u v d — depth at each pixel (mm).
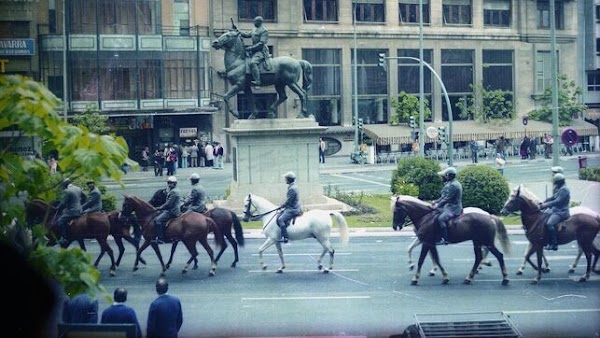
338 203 33094
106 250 22172
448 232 20609
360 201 34250
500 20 60781
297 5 58844
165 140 53812
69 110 49281
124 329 10844
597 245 22141
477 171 31609
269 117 32969
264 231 22641
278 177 32719
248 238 28625
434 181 34719
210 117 54594
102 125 46250
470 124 58000
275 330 15617
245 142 32375
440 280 21594
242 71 32188
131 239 22641
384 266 23438
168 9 54406
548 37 60719
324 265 23641
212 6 56188
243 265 23750
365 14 60000
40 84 8414
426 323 12758
